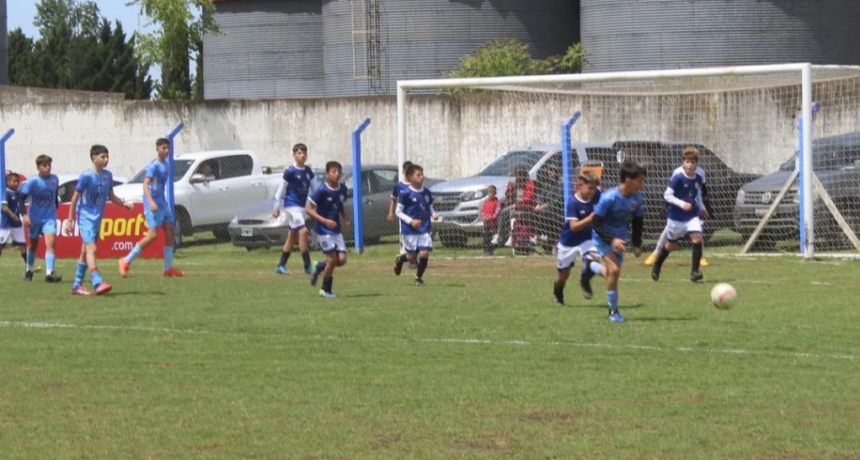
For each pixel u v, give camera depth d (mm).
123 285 35188
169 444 15516
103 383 19562
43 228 37094
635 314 26750
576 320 25891
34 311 28953
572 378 19484
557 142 60250
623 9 82875
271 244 49094
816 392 18094
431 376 19828
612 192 25469
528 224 44625
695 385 18766
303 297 31359
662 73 42188
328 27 94938
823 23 82000
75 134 70938
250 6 100562
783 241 43438
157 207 37438
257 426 16453
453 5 89375
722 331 24047
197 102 69625
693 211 33812
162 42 81188
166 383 19516
